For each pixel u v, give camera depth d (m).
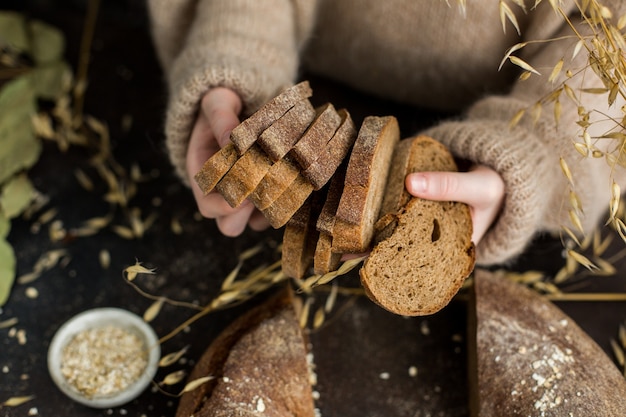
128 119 0.95
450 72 0.88
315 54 0.94
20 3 1.03
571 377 0.72
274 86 0.77
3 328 0.80
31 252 0.85
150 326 0.80
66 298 0.82
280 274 0.71
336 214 0.62
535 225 0.75
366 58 0.91
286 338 0.73
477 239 0.74
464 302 0.82
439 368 0.79
